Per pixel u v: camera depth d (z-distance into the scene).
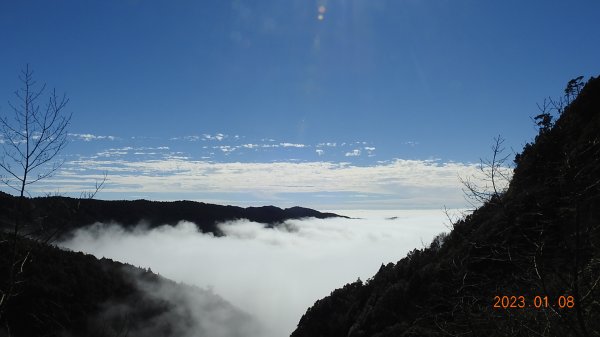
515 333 3.91
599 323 3.88
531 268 3.75
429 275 17.66
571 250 3.30
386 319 19.88
